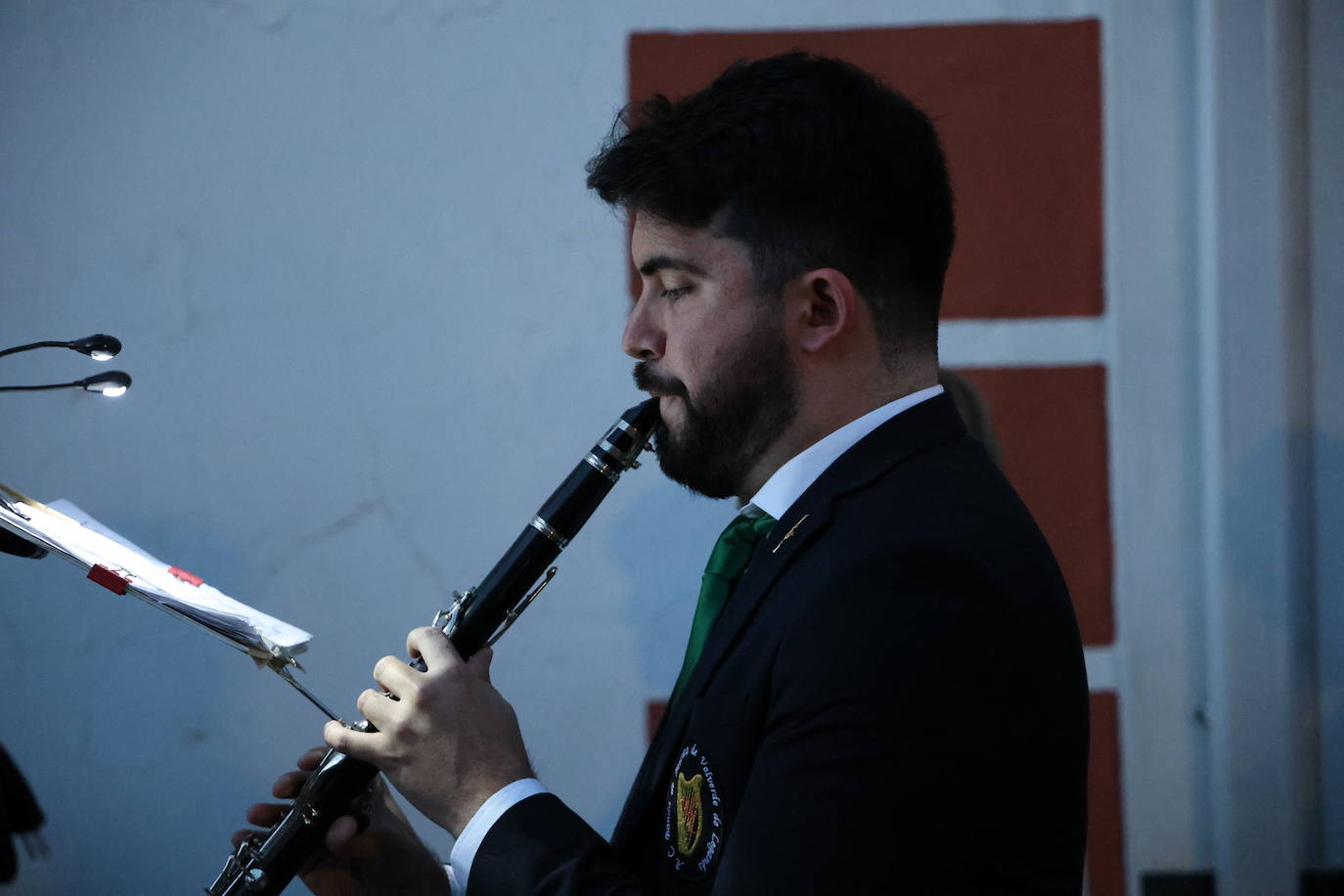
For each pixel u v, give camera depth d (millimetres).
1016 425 5363
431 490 5504
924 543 1938
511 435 5500
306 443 5500
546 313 5480
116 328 5480
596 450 2564
